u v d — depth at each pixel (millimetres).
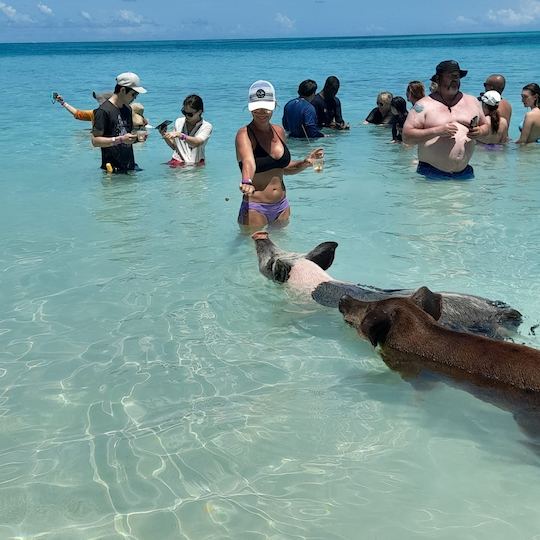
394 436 2025
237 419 2139
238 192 5082
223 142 7340
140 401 2260
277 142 3928
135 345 2666
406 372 2328
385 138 7609
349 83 14805
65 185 5422
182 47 79375
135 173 5867
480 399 2121
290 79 16344
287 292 3084
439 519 1677
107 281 3322
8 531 1677
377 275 3307
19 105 11414
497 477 1822
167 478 1862
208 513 1723
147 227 4211
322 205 4637
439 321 2533
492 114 6668
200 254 3684
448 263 3453
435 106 5324
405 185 5211
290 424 2104
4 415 2191
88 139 7691
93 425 2125
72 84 16531
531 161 6078
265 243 3301
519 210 4402
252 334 2740
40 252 3768
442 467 1873
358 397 2244
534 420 1966
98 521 1704
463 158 5297
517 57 26141
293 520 1691
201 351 2605
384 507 1726
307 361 2506
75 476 1879
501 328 2557
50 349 2645
